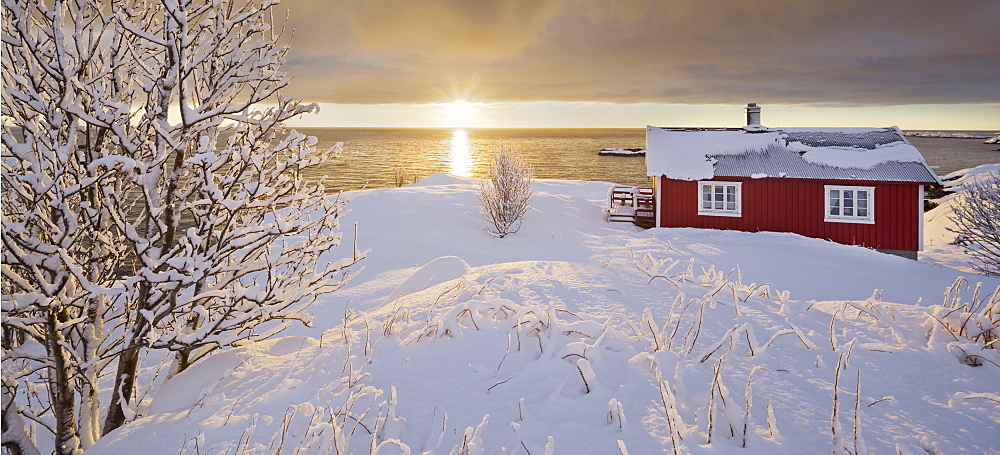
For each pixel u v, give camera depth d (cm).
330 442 264
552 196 2609
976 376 320
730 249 1548
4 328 377
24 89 318
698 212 2075
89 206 349
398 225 1825
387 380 341
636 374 324
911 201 1842
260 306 382
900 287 1116
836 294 1063
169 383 399
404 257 1452
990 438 251
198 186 345
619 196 2506
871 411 280
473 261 1434
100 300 403
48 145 327
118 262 415
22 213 333
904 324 420
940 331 384
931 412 278
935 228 2306
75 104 344
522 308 411
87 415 407
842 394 300
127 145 342
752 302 478
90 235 371
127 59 366
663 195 2109
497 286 500
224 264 371
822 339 383
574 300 464
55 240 329
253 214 391
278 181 376
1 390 362
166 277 328
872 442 249
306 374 367
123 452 298
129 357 406
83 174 356
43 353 423
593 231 2009
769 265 1324
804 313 448
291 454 271
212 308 421
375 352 384
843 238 1925
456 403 307
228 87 367
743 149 2205
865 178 1872
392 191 2397
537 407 295
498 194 1792
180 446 291
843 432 257
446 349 377
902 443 248
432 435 275
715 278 560
